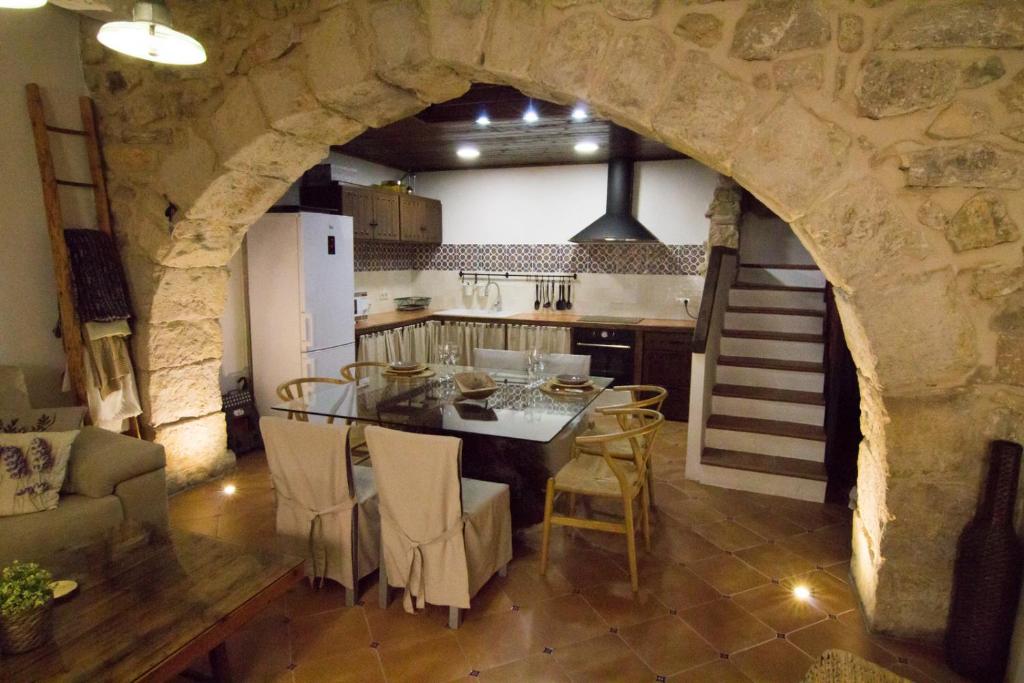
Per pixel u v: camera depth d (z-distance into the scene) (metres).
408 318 5.71
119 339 3.34
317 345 4.39
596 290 6.12
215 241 3.45
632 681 2.04
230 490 3.58
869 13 1.99
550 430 2.56
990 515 1.97
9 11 2.96
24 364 3.11
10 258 3.03
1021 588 1.92
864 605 2.41
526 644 2.22
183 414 3.59
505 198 6.36
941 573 2.16
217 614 1.70
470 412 2.85
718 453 3.80
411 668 2.09
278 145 3.02
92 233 3.23
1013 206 1.94
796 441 3.68
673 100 2.21
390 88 2.70
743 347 4.41
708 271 4.11
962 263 2.01
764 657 2.16
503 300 6.51
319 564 2.50
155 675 1.50
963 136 1.95
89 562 1.97
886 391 2.12
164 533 2.17
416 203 6.09
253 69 2.86
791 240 5.50
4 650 1.51
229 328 4.34
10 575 1.57
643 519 2.89
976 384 2.04
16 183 3.03
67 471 2.53
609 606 2.46
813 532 3.11
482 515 2.40
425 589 2.33
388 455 2.24
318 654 2.16
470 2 2.40
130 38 1.89
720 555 2.88
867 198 2.05
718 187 5.05
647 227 5.81
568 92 2.35
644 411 2.85
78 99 3.27
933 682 2.04
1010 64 1.89
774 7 2.07
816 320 4.46
